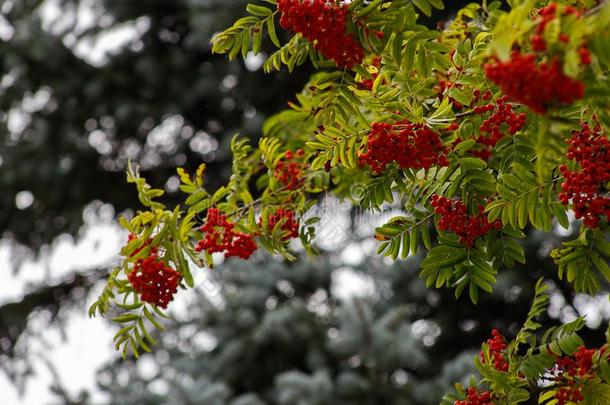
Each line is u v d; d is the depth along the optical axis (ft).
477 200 11.51
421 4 10.12
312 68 34.71
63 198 40.14
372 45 10.16
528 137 11.00
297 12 9.98
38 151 38.93
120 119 37.60
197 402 30.58
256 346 33.22
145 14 37.93
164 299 12.60
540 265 31.32
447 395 13.51
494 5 13.88
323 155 11.48
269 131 15.85
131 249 12.46
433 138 10.82
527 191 11.21
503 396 12.69
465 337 34.04
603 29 7.75
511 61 7.83
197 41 34.37
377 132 10.84
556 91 7.76
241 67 36.29
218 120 38.37
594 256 12.31
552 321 32.48
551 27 7.71
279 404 33.35
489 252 11.73
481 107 11.22
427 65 10.43
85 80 37.73
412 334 30.83
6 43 36.86
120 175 39.83
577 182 10.51
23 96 37.81
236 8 33.19
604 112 9.21
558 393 12.43
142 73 37.32
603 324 31.50
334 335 33.60
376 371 30.35
